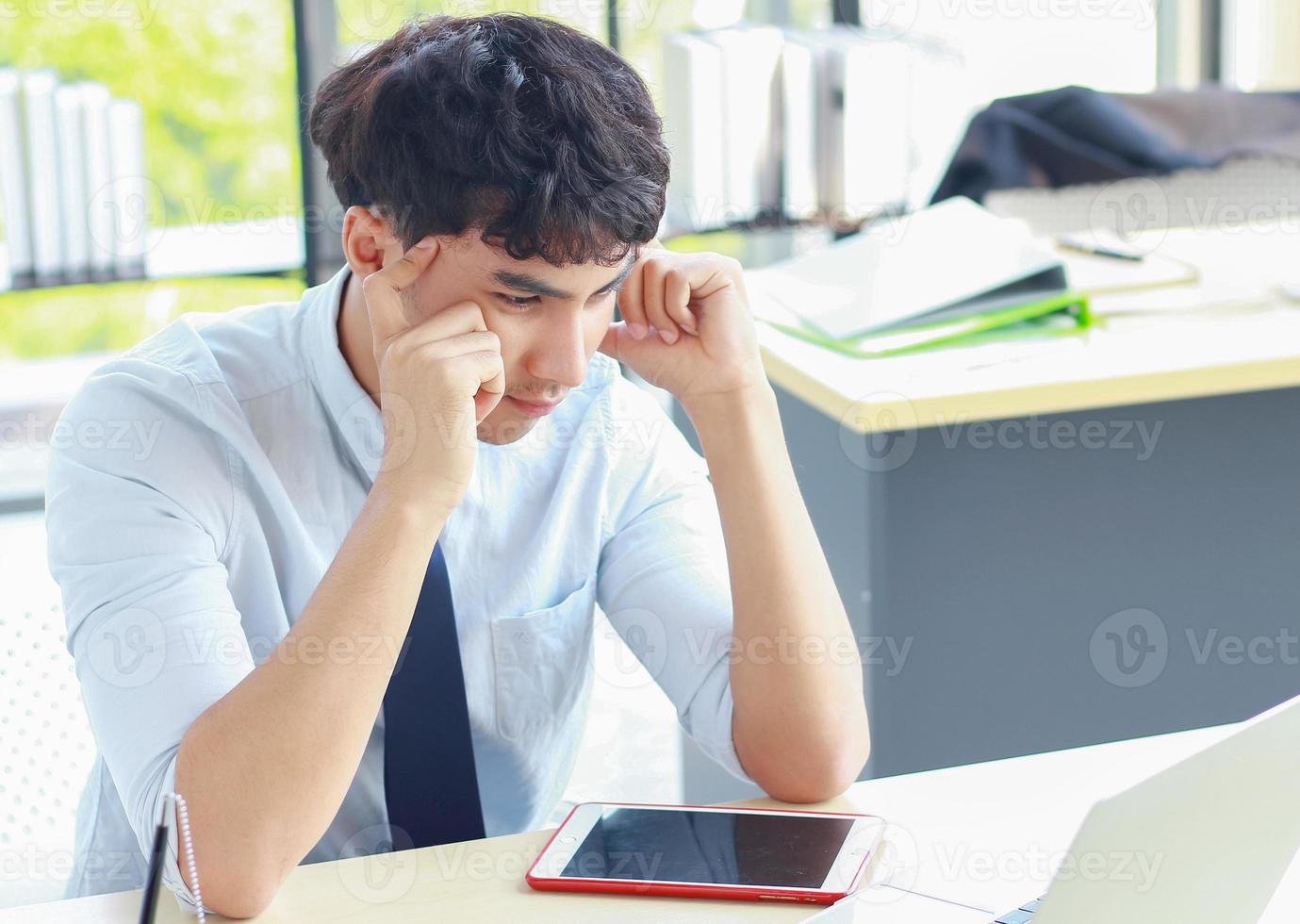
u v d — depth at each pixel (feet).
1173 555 6.84
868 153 10.60
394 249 3.59
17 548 9.31
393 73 3.35
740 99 10.36
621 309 4.22
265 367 4.02
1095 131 9.16
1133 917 2.51
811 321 6.95
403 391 3.47
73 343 11.64
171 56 10.91
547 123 3.25
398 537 3.42
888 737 6.69
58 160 9.39
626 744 8.13
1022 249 6.91
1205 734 4.08
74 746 4.27
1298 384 6.40
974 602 6.66
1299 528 6.93
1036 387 6.06
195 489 3.79
